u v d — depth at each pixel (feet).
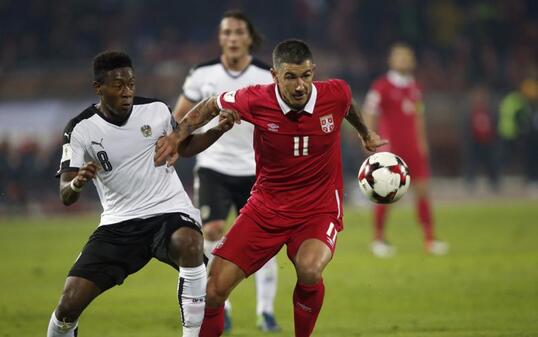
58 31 375.04
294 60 73.10
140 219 75.25
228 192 105.19
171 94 342.23
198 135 78.38
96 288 73.26
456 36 398.62
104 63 73.67
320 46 391.04
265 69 107.45
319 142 77.15
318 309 76.28
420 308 112.47
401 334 95.40
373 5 392.47
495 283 130.41
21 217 290.15
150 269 160.45
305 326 76.79
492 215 244.63
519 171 341.41
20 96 339.57
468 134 342.23
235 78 106.22
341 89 77.92
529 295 119.44
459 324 100.22
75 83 343.26
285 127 76.33
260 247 77.66
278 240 78.18
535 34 402.31
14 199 294.66
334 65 373.20
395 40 387.96
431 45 395.55
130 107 75.87
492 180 320.70
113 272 74.13
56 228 243.60
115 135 75.05
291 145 76.79
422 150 171.53
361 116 83.41
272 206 78.38
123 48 379.14
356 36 392.68
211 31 392.27
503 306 111.65
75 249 193.47
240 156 104.53
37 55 369.71
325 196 78.95
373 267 152.35
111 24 383.45
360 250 178.81
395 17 391.04
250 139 104.53
